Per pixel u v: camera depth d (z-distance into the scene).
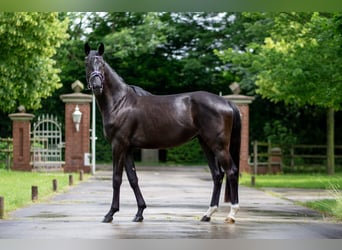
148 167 34.75
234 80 40.16
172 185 22.48
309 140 37.72
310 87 22.73
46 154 30.23
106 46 37.81
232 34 38.84
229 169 11.92
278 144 32.44
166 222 12.21
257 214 13.85
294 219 13.03
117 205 12.23
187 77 40.50
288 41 26.66
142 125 12.10
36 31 25.45
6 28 24.77
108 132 12.21
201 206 15.29
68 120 29.20
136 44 38.19
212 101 11.95
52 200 16.42
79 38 39.06
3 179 23.02
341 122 38.09
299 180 25.84
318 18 22.00
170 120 12.02
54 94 39.09
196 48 40.34
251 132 38.97
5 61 25.95
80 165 29.12
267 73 23.84
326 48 21.75
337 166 36.62
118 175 12.18
